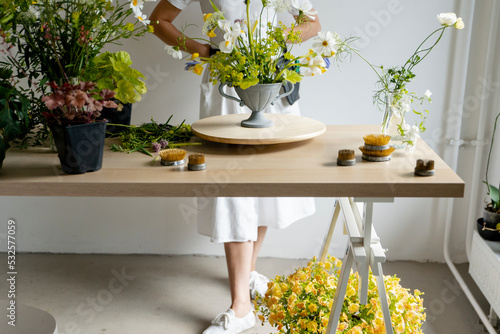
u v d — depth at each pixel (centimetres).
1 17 181
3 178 179
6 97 184
